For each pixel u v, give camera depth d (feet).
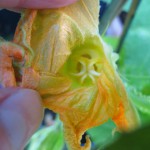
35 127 0.27
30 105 0.26
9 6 0.29
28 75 0.26
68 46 0.27
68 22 0.27
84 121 0.29
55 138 0.47
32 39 0.26
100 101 0.28
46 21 0.27
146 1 0.63
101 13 0.64
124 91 0.29
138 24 0.61
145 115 0.41
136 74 0.56
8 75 0.27
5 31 0.74
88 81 0.29
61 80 0.27
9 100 0.25
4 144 0.24
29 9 0.27
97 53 0.29
